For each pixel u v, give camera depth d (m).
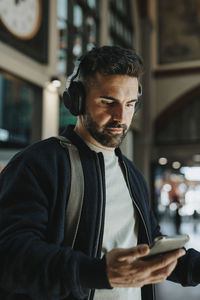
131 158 12.88
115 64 1.03
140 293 1.21
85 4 9.86
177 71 13.51
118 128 1.07
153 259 0.78
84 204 1.04
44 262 0.82
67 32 8.98
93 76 1.06
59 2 8.70
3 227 0.91
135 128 12.56
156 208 13.80
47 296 0.83
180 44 13.64
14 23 6.51
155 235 1.33
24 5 6.77
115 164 1.21
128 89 1.05
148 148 13.16
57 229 0.98
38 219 0.93
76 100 1.12
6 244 0.86
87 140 1.15
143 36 13.44
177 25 13.77
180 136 13.41
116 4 11.92
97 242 1.02
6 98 14.23
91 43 10.16
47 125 7.62
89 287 0.81
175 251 0.80
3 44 6.31
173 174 24.30
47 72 7.63
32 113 7.60
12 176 0.99
